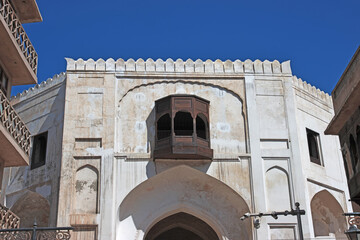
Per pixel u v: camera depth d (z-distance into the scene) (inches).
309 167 789.9
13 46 563.2
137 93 784.3
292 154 768.3
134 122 770.2
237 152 766.5
